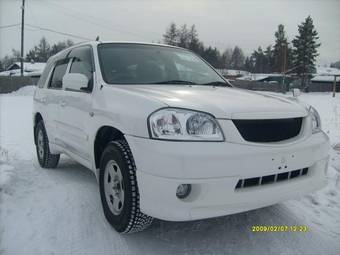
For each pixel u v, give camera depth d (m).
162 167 2.48
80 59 4.25
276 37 77.12
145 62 4.01
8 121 11.38
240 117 2.66
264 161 2.65
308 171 3.04
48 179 4.52
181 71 4.18
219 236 3.10
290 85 58.69
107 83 3.49
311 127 3.13
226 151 2.52
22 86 34.12
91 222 3.25
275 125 2.85
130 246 2.88
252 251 2.88
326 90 58.84
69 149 4.24
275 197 2.75
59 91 4.45
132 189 2.74
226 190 2.54
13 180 4.24
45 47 76.81
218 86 3.95
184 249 2.87
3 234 3.02
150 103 2.74
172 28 65.69
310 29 61.69
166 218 2.51
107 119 3.08
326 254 2.88
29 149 6.66
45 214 3.40
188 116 2.57
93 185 4.26
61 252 2.76
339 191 4.26
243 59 92.25
